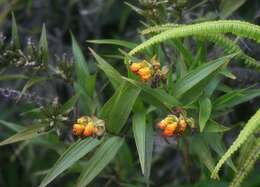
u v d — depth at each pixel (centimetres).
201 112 79
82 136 80
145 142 81
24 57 91
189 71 81
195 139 83
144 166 79
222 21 72
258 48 101
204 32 72
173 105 79
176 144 94
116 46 134
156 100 80
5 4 144
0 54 91
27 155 136
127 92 80
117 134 83
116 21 142
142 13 90
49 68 94
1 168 141
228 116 108
